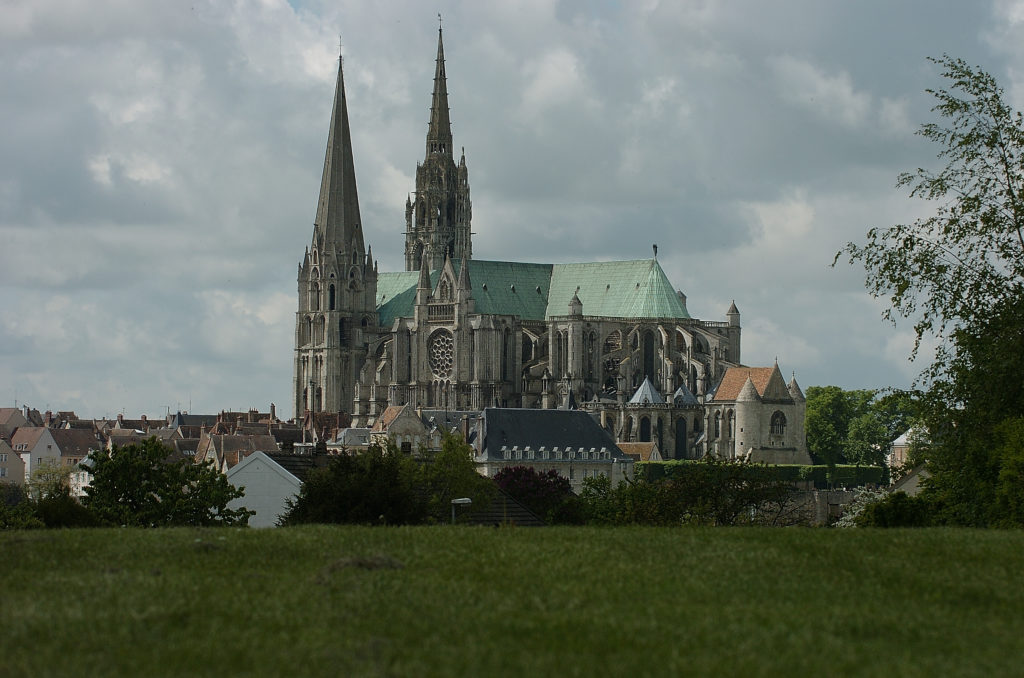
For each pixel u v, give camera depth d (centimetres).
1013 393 9844
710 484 12650
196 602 5728
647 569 6384
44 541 7100
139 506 11856
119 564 6506
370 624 5422
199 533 7438
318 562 6556
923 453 10994
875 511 10294
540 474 18488
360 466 10931
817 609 5722
